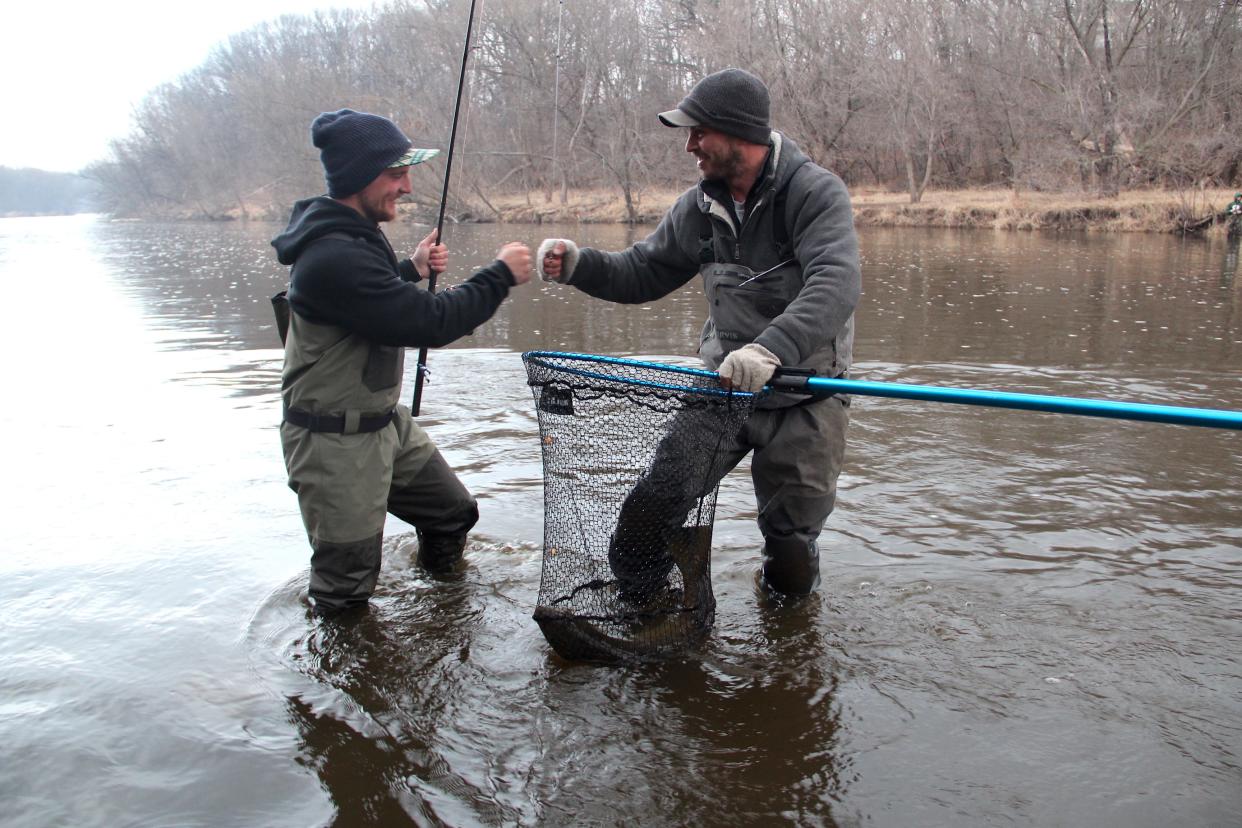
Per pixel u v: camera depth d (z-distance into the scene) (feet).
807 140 102.94
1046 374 22.39
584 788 8.18
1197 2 88.12
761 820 7.79
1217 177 77.77
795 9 100.01
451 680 9.80
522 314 33.37
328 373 10.41
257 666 10.03
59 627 10.85
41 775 8.29
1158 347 25.82
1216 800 7.90
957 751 8.60
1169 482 14.94
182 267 59.16
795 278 10.60
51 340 29.37
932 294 38.01
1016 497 14.44
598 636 9.96
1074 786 8.11
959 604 11.21
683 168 99.96
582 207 103.09
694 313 33.19
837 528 13.44
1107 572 11.94
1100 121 83.71
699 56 98.27
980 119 100.83
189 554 12.74
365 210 10.54
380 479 10.87
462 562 12.57
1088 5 92.02
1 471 16.10
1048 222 75.82
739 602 11.43
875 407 19.58
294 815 7.87
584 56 96.27
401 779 8.30
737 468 16.39
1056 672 9.81
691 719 9.14
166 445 17.42
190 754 8.59
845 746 8.71
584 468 10.16
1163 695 9.37
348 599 11.00
